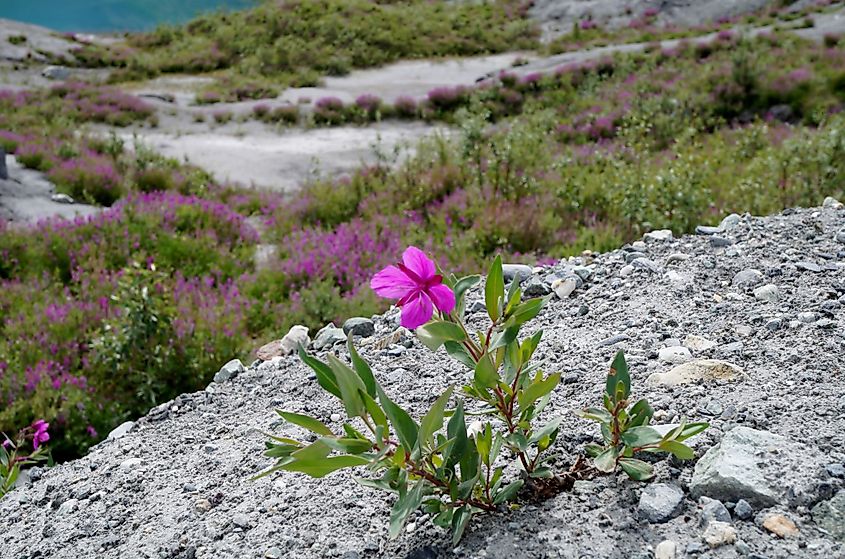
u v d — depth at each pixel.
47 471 0.80
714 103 3.86
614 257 1.08
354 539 0.54
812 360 0.66
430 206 2.41
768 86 3.89
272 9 8.35
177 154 4.24
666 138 3.36
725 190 2.13
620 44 6.93
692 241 1.09
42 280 1.96
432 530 0.52
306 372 0.91
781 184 1.93
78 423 1.34
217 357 1.46
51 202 2.87
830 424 0.54
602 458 0.49
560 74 5.40
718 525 0.45
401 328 0.95
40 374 1.41
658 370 0.69
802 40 5.12
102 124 4.98
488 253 1.86
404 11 8.61
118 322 1.49
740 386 0.63
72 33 8.30
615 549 0.46
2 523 0.69
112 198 3.06
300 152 4.30
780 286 0.87
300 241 2.10
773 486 0.47
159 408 0.89
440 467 0.46
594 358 0.74
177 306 1.65
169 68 7.29
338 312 1.59
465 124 2.75
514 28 8.12
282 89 6.24
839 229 1.05
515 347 0.49
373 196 2.69
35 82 6.34
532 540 0.48
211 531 0.58
